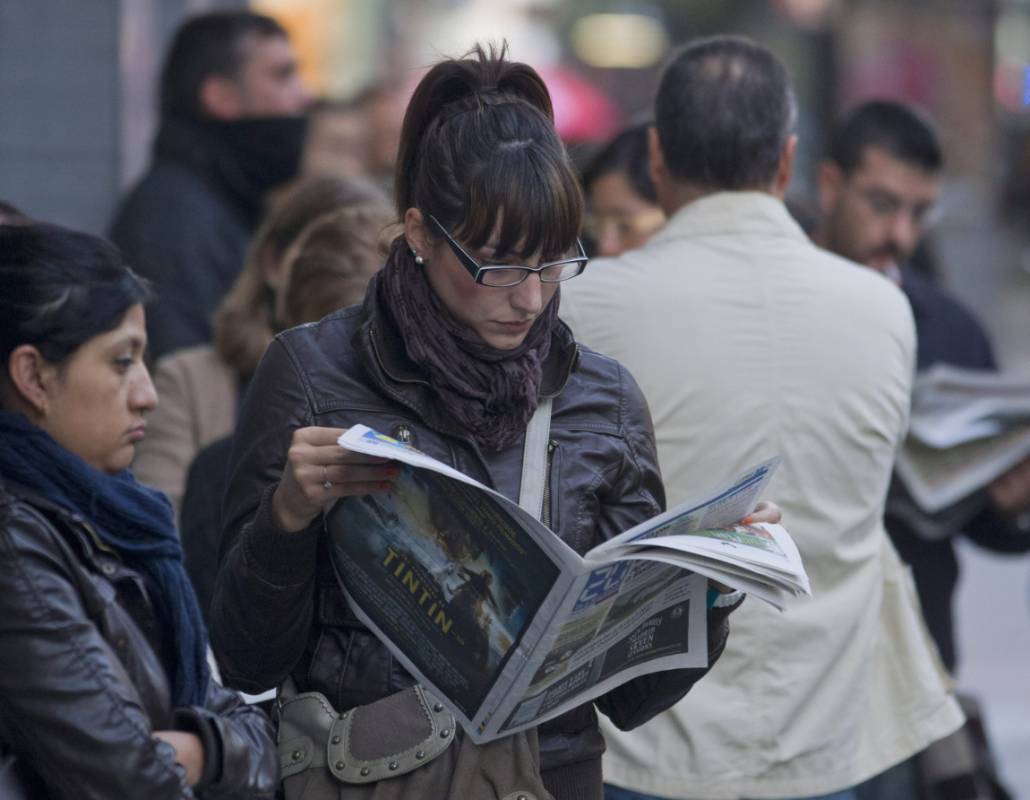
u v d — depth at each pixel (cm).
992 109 5712
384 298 732
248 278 1180
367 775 724
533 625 675
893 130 1352
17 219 948
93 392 734
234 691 782
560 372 750
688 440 946
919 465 1218
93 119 2062
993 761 1261
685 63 1006
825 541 951
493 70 729
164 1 2456
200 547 1025
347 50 4175
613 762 954
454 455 728
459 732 730
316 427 696
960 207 5456
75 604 699
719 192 990
